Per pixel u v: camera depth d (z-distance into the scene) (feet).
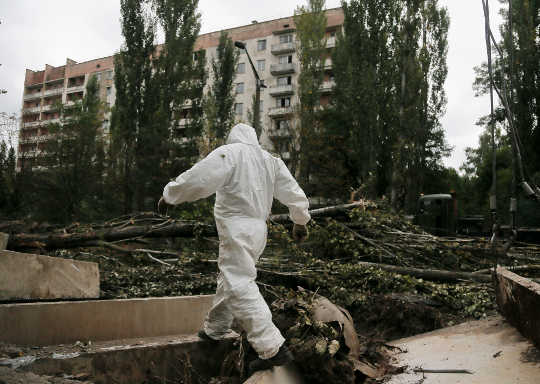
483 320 12.97
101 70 189.37
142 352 9.11
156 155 71.10
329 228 21.27
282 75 151.12
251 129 9.78
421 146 77.66
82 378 8.08
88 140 80.38
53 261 10.80
